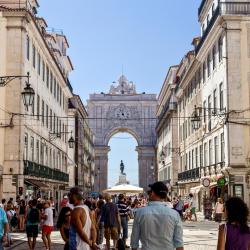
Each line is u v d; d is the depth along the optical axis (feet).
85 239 22.61
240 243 16.61
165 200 18.33
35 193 104.68
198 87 130.93
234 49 95.25
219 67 103.19
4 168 87.25
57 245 54.95
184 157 158.92
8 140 87.86
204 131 121.19
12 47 89.30
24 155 92.32
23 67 90.53
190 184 144.05
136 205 86.89
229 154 93.76
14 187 86.89
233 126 94.27
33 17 93.66
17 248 51.78
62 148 153.79
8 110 88.43
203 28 134.00
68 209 26.14
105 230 46.44
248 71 95.14
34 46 103.19
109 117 284.82
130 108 285.43
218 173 102.47
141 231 17.61
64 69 165.58
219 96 103.19
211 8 120.37
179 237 17.57
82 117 213.66
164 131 221.66
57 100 141.18
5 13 89.30
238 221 16.90
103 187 282.36
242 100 94.68
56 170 129.29
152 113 284.00
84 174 222.48
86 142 234.17
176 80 179.63
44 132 117.29
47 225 46.80
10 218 58.03
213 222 99.50
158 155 257.55
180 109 170.30
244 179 93.20
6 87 88.74
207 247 51.13
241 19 95.30
